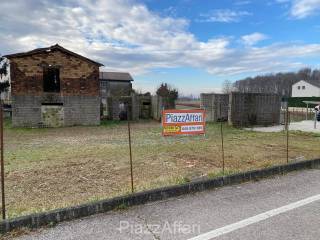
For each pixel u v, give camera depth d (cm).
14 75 1905
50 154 941
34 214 386
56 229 375
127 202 450
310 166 702
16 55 1889
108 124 2134
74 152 974
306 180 590
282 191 519
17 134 1588
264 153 894
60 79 2002
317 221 393
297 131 1499
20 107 1925
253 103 1827
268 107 1889
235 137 1297
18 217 379
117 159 827
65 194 522
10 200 493
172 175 631
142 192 466
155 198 474
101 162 789
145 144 1115
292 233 360
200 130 812
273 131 1539
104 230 371
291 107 5053
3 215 384
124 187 548
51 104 1989
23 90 1927
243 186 551
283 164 655
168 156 855
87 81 2067
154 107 2544
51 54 1970
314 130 1553
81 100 2056
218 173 611
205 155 866
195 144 1089
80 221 399
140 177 629
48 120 1978
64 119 2019
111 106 2452
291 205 450
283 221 393
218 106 2056
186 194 505
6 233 364
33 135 1535
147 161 790
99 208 427
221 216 410
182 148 996
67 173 673
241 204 455
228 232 363
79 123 2058
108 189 546
